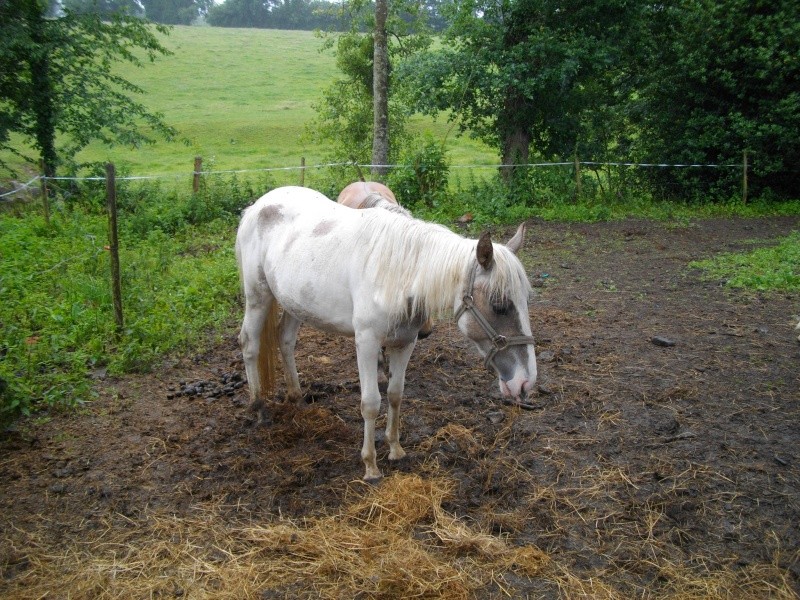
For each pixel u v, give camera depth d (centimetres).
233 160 2314
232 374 564
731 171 1583
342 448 442
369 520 362
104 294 686
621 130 1734
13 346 548
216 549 341
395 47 1841
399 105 1845
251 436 458
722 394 522
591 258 1029
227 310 725
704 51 1528
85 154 2398
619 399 516
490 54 1458
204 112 3259
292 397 502
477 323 347
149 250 941
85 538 350
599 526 363
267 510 374
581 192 1527
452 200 1389
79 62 1405
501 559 332
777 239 1158
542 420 483
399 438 442
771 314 724
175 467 418
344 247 384
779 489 394
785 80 1528
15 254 827
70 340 588
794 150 1539
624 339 648
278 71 4591
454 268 349
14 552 338
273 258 431
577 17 1460
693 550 343
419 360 598
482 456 435
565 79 1419
